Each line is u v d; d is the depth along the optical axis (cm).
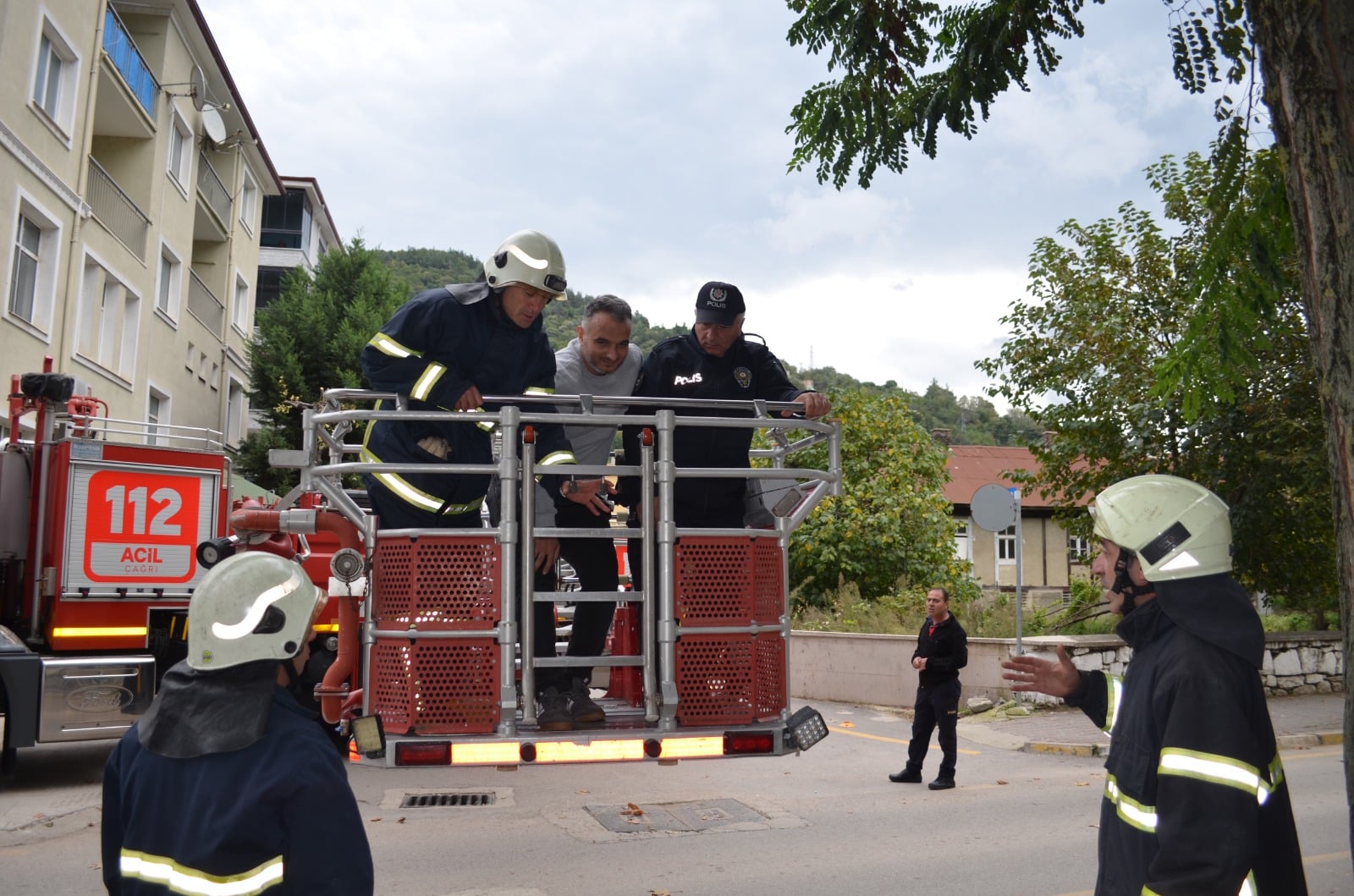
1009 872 636
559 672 459
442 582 414
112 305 2114
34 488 930
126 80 2112
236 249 3053
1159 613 248
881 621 1742
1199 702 226
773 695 449
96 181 1994
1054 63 557
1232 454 1451
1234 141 521
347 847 228
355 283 3206
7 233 1605
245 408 3197
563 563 788
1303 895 243
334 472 433
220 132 2622
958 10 557
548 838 727
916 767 960
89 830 764
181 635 979
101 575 923
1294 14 266
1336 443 259
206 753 226
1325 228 260
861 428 2175
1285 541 1489
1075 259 1614
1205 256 553
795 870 643
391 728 410
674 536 434
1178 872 218
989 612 1692
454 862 660
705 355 535
